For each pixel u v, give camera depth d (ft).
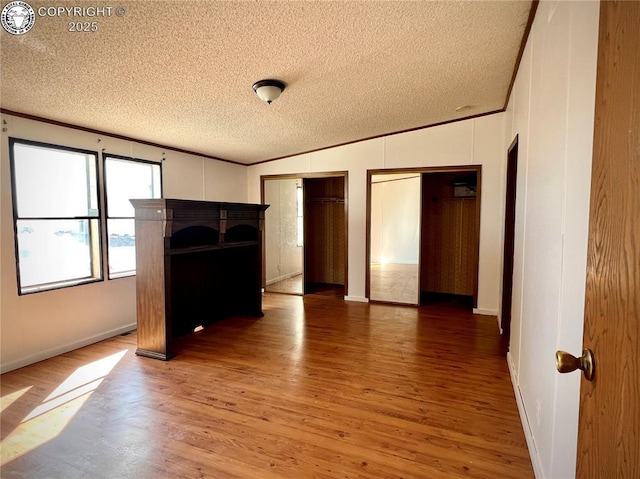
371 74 9.82
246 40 7.41
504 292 12.51
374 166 17.08
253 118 12.64
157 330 10.71
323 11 6.68
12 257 9.89
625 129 2.22
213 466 6.14
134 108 10.55
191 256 13.12
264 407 8.01
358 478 5.84
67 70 7.86
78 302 11.62
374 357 10.83
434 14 7.15
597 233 2.66
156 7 5.98
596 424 2.60
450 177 18.42
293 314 15.62
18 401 8.28
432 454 6.42
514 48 8.81
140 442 6.79
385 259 20.74
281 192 21.71
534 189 7.02
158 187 14.90
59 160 11.22
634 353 2.07
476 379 9.34
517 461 6.23
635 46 2.10
